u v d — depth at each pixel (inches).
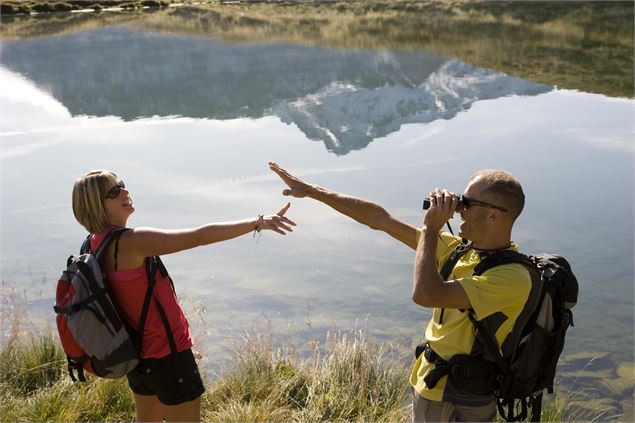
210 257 332.5
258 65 960.9
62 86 824.9
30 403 172.4
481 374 107.1
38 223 379.2
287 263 323.9
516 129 585.0
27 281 297.6
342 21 1498.5
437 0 1963.6
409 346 241.1
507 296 103.9
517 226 365.7
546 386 110.3
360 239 354.6
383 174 465.4
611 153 499.5
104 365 123.3
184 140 567.5
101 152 531.5
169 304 129.3
